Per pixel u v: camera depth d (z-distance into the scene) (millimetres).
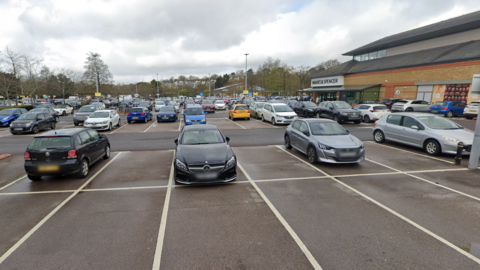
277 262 3631
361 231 4418
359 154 8078
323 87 47812
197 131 8242
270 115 20297
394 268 3471
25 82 39188
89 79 52906
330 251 3865
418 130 10227
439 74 28266
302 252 3854
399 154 9992
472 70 25125
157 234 4391
